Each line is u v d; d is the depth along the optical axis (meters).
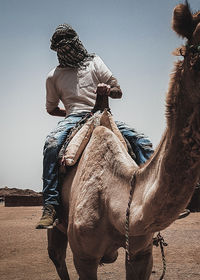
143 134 5.36
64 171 5.32
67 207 5.34
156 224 3.78
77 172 5.15
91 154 4.96
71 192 5.14
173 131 3.46
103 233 4.64
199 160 3.38
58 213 5.39
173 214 3.60
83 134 5.28
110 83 5.87
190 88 3.34
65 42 5.79
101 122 5.23
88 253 4.75
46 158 5.46
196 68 3.28
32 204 38.94
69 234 4.95
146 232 3.95
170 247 10.25
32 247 11.30
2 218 21.75
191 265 8.34
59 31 5.88
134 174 4.20
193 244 10.56
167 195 3.54
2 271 8.36
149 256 4.64
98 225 4.63
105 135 4.93
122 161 4.58
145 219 3.82
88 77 5.88
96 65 5.92
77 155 5.22
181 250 9.85
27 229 15.59
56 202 5.32
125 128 5.43
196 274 7.60
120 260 9.25
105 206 4.59
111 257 4.95
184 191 3.46
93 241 4.67
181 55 3.45
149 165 3.97
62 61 5.95
